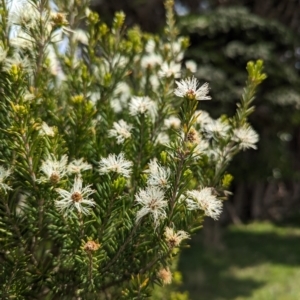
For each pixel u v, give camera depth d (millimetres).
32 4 348
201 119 395
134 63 492
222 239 2018
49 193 315
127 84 513
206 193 320
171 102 451
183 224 326
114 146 369
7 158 339
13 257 323
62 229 325
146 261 338
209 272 1498
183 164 302
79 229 317
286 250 1816
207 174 381
